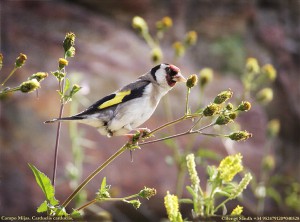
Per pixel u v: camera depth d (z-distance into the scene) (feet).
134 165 42.73
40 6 50.34
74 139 31.09
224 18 57.77
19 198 39.06
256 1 61.57
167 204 19.19
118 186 41.29
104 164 18.35
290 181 52.08
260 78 35.12
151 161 43.19
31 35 47.83
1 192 38.73
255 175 47.91
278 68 59.16
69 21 50.57
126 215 41.45
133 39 52.47
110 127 23.72
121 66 48.11
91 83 45.06
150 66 50.01
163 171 43.16
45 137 41.73
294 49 60.90
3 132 40.78
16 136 40.98
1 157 39.88
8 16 48.03
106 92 45.19
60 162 40.65
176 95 47.52
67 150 41.47
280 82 58.29
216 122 18.72
